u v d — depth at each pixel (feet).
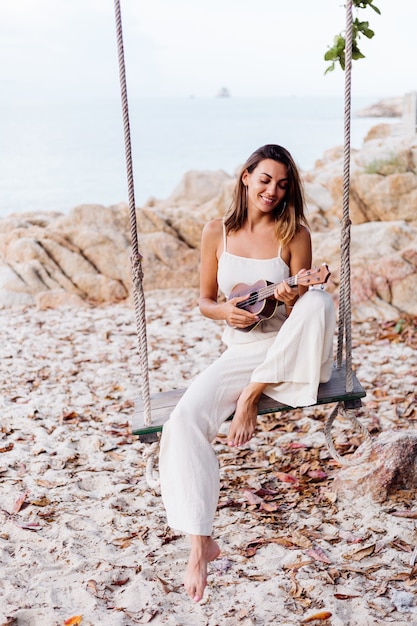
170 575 10.66
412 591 9.95
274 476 13.65
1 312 26.48
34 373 19.84
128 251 29.14
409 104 37.22
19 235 30.09
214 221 11.07
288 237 10.54
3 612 9.76
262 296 10.27
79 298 27.45
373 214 29.04
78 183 97.14
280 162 10.14
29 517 12.30
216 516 12.24
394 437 12.97
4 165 118.11
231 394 10.30
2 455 14.70
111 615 9.66
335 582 10.25
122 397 18.01
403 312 24.22
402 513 11.88
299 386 10.19
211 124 252.42
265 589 10.13
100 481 13.62
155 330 23.73
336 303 24.62
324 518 12.00
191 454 9.70
